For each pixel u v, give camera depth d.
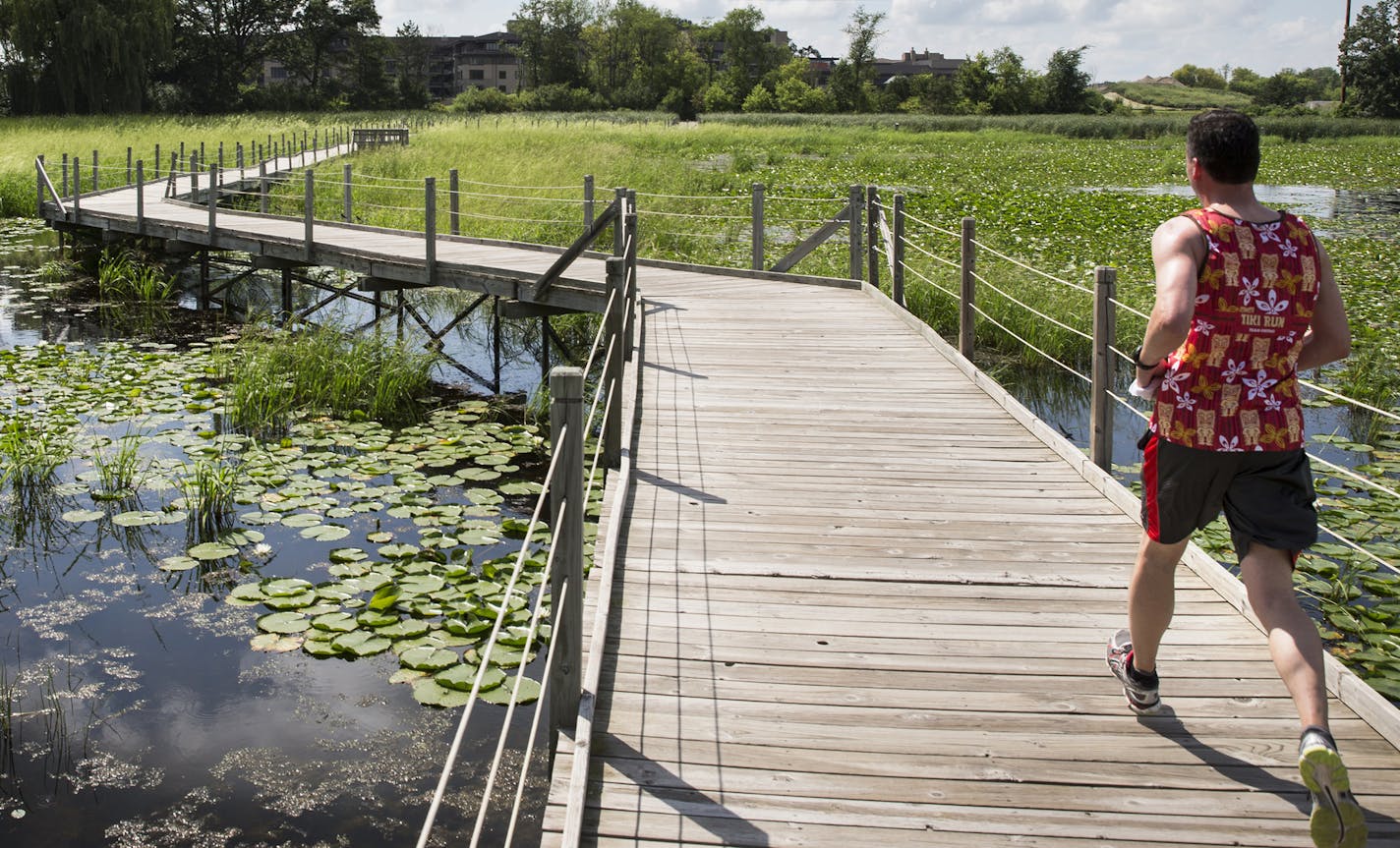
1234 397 2.46
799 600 3.70
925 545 4.19
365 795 3.51
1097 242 16.19
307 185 11.98
